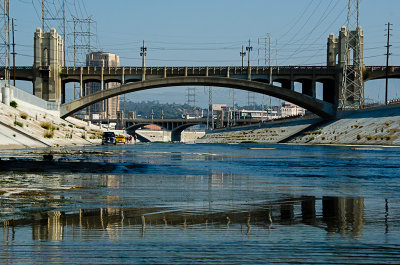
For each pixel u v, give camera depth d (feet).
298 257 37.58
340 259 37.14
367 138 443.73
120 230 47.47
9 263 35.70
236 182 100.94
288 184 97.30
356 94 618.85
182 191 82.79
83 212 58.65
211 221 52.49
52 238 43.75
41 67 606.14
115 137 496.64
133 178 107.86
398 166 159.33
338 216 56.44
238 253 38.70
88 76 630.74
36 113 484.33
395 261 36.58
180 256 37.78
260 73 627.87
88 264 35.58
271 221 52.80
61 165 145.89
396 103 490.90
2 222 51.62
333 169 144.66
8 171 122.31
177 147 422.00
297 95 624.18
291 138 614.34
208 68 625.00
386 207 64.23
